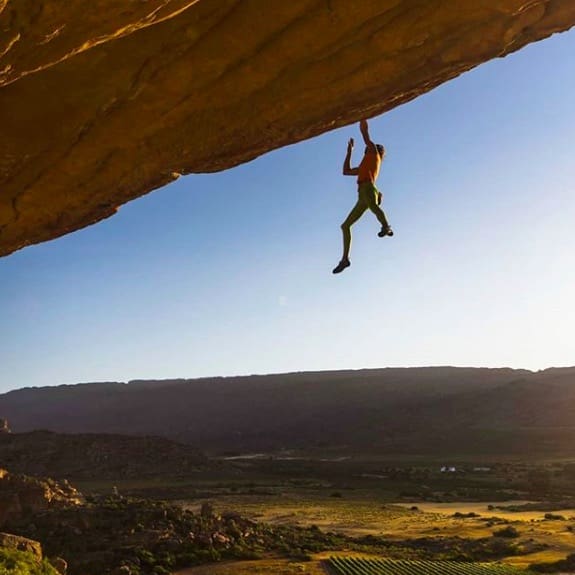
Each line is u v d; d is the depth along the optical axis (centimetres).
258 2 832
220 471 13438
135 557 4422
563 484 11000
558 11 930
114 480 12369
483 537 5894
